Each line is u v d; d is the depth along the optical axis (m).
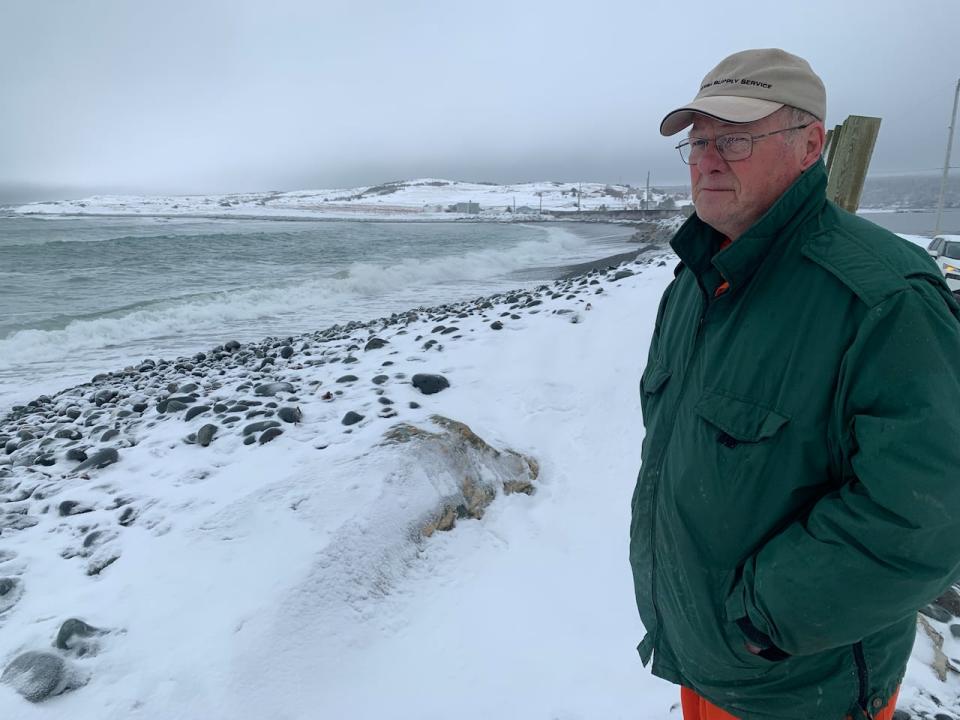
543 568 3.73
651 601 1.88
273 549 3.33
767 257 1.51
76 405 7.81
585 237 63.62
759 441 1.43
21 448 5.97
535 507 4.51
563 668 2.90
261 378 7.53
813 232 1.48
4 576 3.32
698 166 1.65
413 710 2.65
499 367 7.03
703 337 1.68
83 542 3.65
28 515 4.09
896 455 1.21
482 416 5.72
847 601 1.28
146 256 32.19
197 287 20.88
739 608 1.47
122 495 4.23
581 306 9.89
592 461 5.17
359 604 3.17
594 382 6.58
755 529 1.47
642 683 2.78
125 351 12.43
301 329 14.69
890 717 1.55
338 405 5.67
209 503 3.92
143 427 5.91
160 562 3.30
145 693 2.54
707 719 1.85
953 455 1.19
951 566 1.24
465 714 2.63
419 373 6.39
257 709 2.54
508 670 2.89
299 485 3.89
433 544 3.78
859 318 1.31
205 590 3.07
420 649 3.04
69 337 12.96
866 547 1.24
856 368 1.29
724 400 1.52
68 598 3.12
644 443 2.00
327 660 2.83
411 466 4.07
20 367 11.10
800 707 1.54
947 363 1.23
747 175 1.57
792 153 1.56
